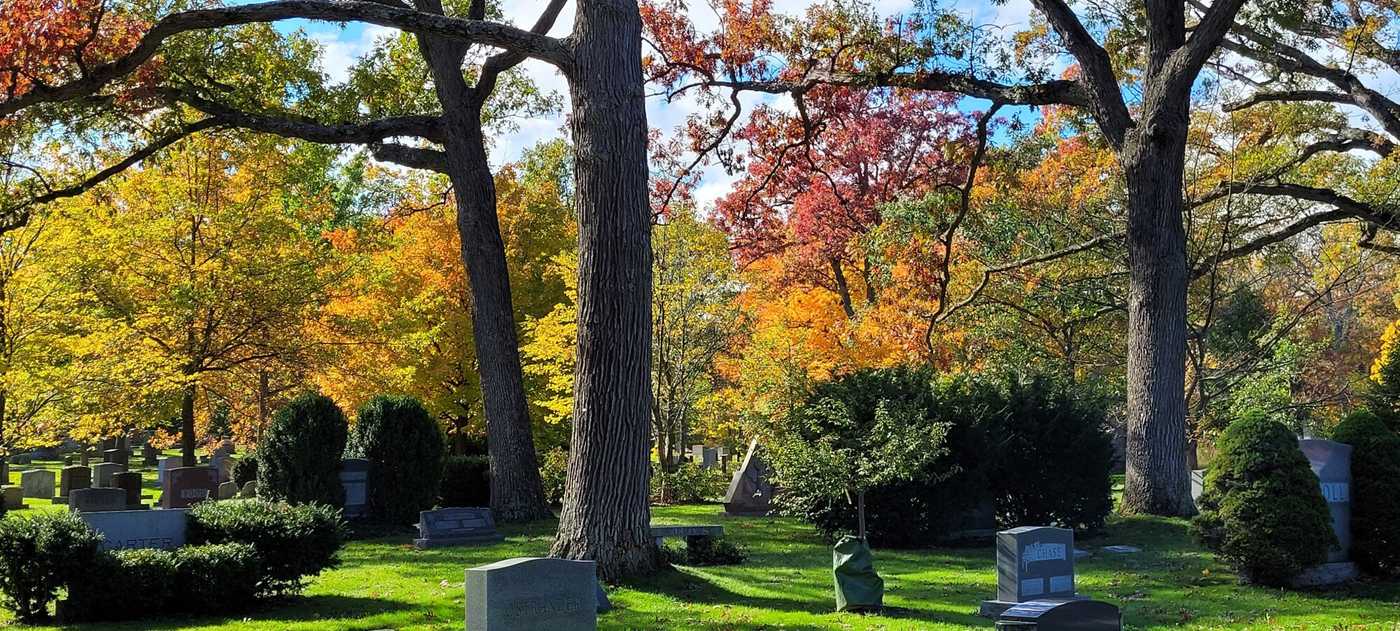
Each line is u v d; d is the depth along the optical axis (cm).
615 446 1416
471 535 1967
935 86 2573
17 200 2400
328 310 3053
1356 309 5481
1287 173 2872
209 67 2542
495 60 2352
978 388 2080
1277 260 3444
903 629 1168
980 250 3219
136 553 1231
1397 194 2756
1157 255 2234
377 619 1208
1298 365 3634
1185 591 1452
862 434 1884
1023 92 2459
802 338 3206
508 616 919
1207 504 1547
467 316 3519
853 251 3647
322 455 2117
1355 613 1295
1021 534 1257
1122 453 4747
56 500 3266
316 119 2588
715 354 3578
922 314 3291
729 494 2591
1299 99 2839
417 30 1534
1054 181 3369
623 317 1423
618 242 1424
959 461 1959
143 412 2922
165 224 2703
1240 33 2688
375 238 3297
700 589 1392
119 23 2222
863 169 3878
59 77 2148
